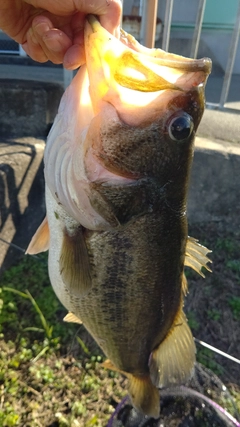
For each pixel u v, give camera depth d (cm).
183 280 29
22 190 56
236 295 54
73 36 22
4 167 52
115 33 21
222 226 65
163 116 20
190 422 40
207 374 44
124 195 21
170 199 23
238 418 41
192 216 65
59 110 22
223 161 61
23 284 53
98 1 20
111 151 20
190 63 19
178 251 26
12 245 51
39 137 62
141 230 23
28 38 24
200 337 49
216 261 59
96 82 19
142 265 25
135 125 20
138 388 32
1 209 52
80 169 21
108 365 33
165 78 20
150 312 27
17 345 46
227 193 63
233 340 49
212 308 53
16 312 50
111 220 22
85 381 43
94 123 20
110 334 28
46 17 21
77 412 41
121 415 40
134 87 19
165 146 20
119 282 25
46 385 43
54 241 25
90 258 24
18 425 39
